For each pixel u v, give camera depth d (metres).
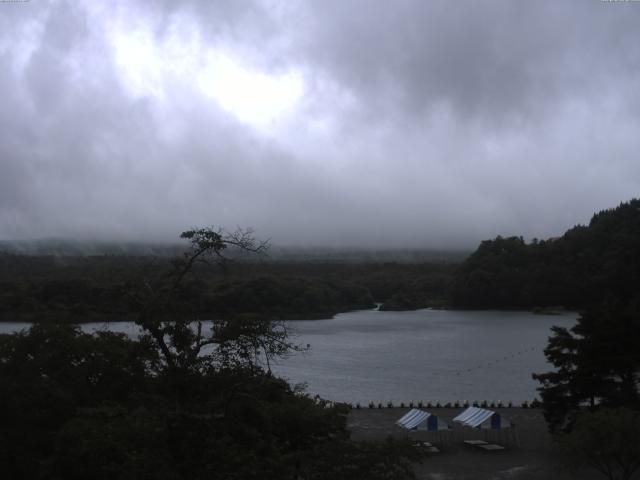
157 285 33.19
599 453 47.22
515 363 149.25
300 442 37.91
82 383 40.69
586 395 62.19
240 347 30.84
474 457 61.44
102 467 28.94
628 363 60.94
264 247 41.22
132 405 37.91
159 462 26.81
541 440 67.69
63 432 31.78
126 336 49.62
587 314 64.94
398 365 145.12
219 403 30.27
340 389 112.69
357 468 29.81
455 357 161.88
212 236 31.06
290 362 149.75
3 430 34.53
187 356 31.23
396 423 66.69
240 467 27.62
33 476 34.03
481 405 87.75
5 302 182.88
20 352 41.75
